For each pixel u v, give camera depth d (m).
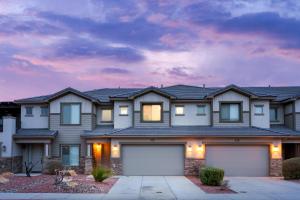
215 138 31.59
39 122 35.88
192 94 35.88
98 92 38.72
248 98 34.31
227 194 20.53
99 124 36.03
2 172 30.81
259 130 32.66
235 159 31.59
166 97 34.34
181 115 34.88
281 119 36.47
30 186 22.73
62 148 34.50
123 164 31.97
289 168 28.34
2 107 37.03
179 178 29.30
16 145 34.22
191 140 31.70
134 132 32.09
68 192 20.73
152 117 34.41
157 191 21.69
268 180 28.19
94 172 25.48
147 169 31.80
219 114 34.19
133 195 20.05
